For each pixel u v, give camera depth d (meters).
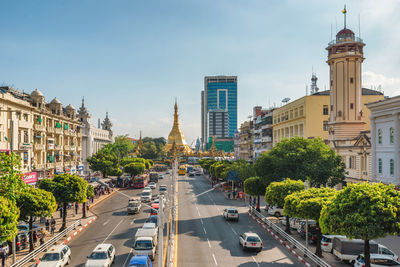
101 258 25.33
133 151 174.12
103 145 119.50
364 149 48.69
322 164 44.19
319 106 72.69
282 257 29.36
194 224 42.66
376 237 20.73
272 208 47.09
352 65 59.50
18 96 57.31
